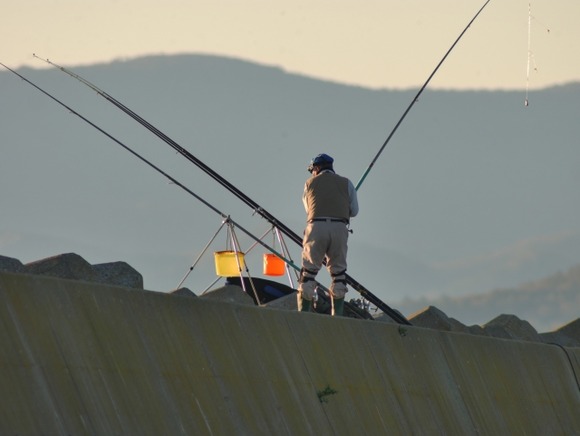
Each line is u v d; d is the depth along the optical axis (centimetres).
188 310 3153
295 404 3391
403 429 3841
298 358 3500
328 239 4147
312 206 4175
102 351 2834
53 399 2661
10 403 2567
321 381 3556
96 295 2888
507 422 4506
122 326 2920
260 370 3316
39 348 2689
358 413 3653
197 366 3097
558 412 4944
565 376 5131
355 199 4225
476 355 4500
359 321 3881
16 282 2706
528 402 4738
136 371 2900
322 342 3647
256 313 3403
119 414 2797
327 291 4438
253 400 3234
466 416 4234
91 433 2705
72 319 2797
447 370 4250
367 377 3781
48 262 3712
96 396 2762
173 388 2984
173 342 3053
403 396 3931
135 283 3991
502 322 5912
